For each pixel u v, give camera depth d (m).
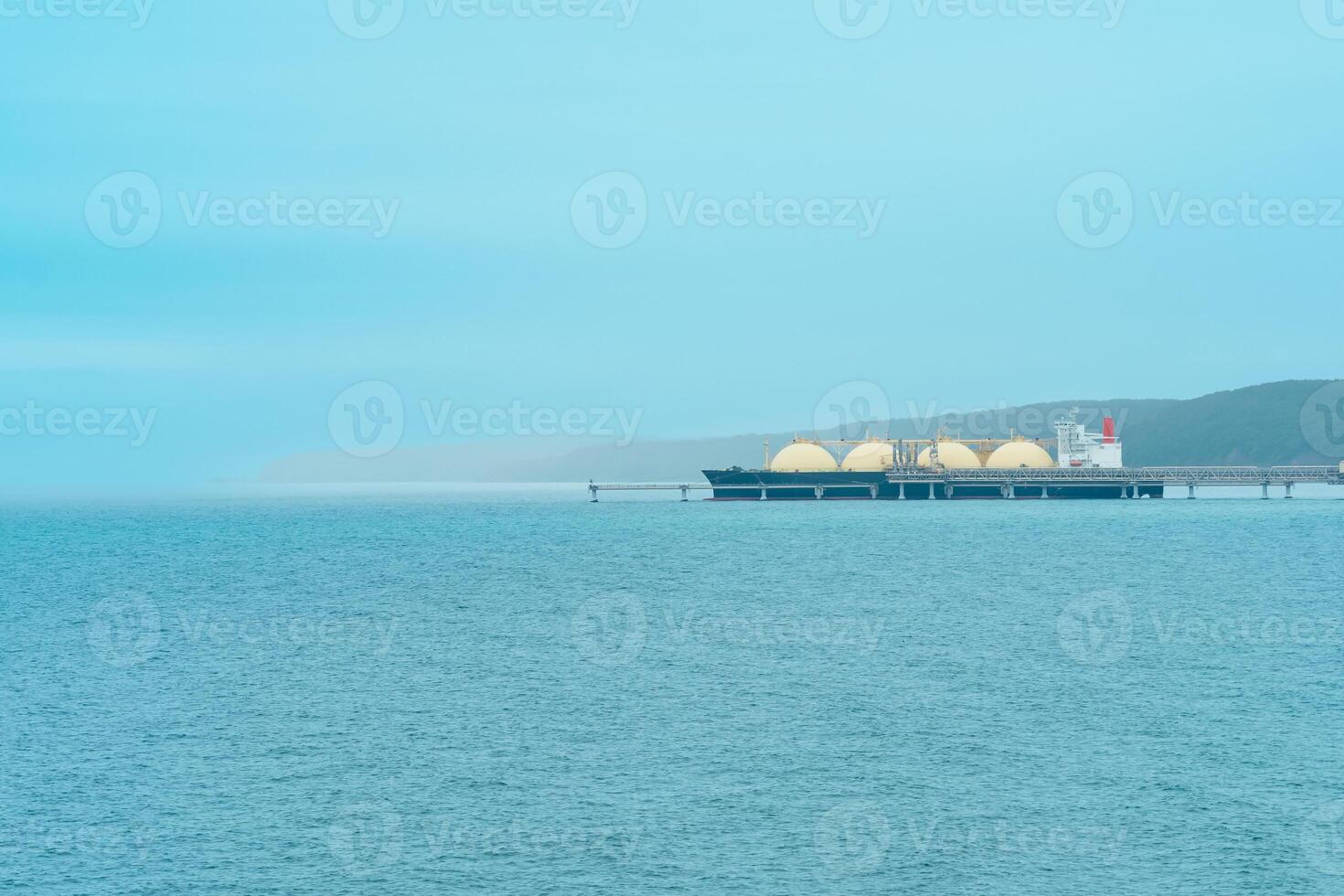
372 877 39.28
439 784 48.53
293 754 53.22
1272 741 53.97
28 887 38.75
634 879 38.97
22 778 50.06
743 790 47.41
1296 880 38.69
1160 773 49.31
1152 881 38.66
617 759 51.69
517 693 65.31
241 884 38.84
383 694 65.75
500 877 39.22
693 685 67.06
